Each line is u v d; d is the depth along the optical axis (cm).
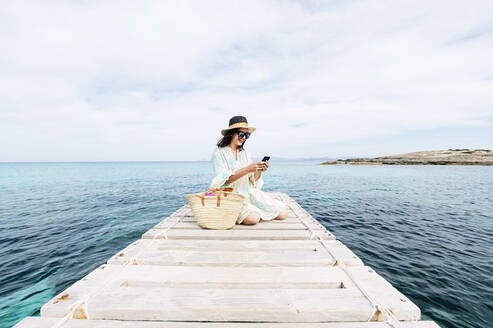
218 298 152
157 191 1178
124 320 142
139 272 185
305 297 154
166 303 146
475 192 1112
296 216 403
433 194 1051
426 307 251
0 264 347
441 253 390
